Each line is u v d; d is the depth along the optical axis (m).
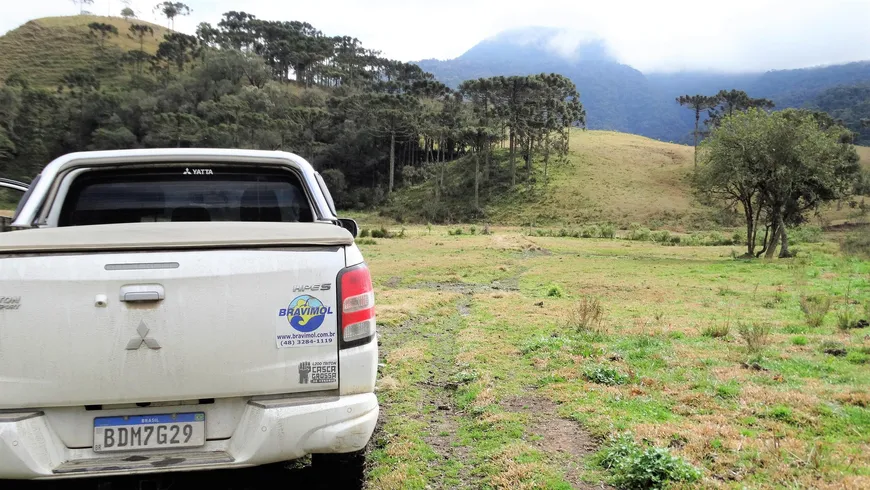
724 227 86.50
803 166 35.19
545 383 6.90
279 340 2.94
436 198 119.00
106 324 2.78
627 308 14.62
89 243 2.78
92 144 129.12
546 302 15.38
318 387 3.01
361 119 145.50
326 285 3.01
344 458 3.33
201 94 159.50
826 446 4.55
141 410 2.92
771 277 22.70
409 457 4.70
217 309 2.86
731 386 6.48
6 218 4.25
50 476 2.77
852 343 8.96
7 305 2.73
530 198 111.88
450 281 22.38
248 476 4.21
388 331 11.46
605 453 4.56
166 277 2.81
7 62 198.38
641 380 6.86
